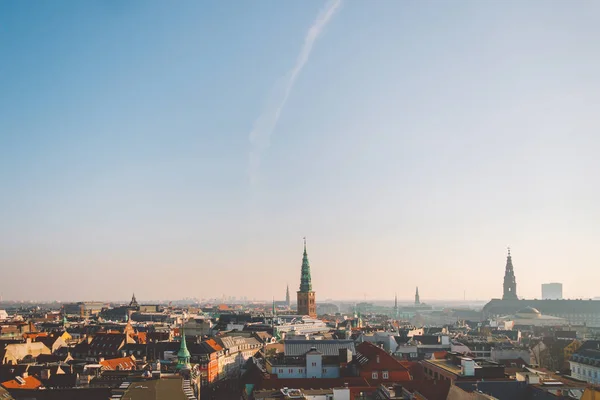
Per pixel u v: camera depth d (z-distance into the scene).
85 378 152.12
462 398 131.50
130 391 118.69
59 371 166.38
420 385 149.75
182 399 113.38
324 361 196.12
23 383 149.00
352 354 199.38
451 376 156.00
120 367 197.88
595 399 112.94
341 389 135.25
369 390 149.62
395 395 139.12
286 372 187.62
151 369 170.50
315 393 138.75
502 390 140.25
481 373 152.25
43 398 127.25
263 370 188.12
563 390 135.75
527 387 140.75
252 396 141.38
